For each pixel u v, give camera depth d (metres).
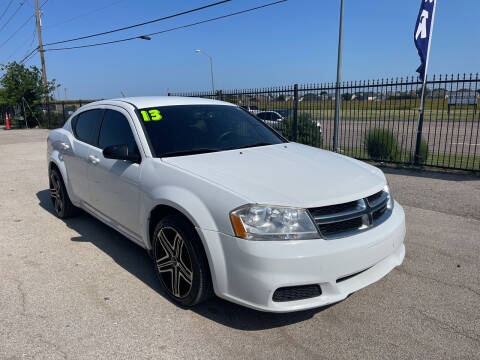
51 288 3.37
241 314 2.96
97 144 4.16
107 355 2.50
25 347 2.57
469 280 3.48
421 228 4.84
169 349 2.55
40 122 27.45
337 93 11.09
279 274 2.45
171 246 3.04
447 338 2.65
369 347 2.56
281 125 11.27
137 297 3.21
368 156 10.13
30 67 27.42
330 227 2.61
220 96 12.62
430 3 8.45
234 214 2.56
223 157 3.37
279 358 2.46
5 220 5.24
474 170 7.99
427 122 22.91
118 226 3.88
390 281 3.48
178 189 2.93
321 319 2.88
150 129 3.59
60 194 5.11
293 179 2.91
